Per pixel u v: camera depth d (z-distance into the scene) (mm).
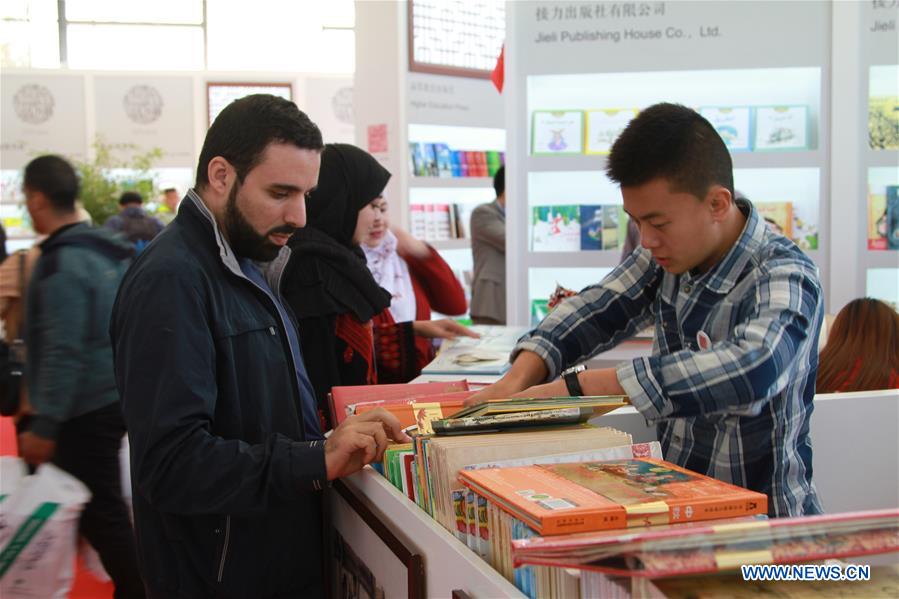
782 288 1369
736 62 3871
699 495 1006
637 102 4254
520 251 4141
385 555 1397
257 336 1533
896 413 2092
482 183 6762
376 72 6070
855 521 845
